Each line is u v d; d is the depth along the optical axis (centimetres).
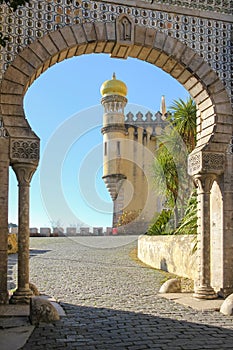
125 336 664
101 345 618
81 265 1652
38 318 743
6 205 866
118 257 1919
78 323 743
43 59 907
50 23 917
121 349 600
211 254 993
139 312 830
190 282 1216
